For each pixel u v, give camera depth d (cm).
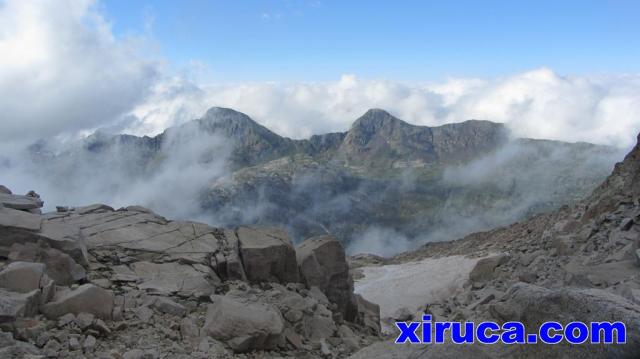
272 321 1338
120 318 1256
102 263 1631
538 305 1046
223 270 1772
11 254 1373
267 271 1859
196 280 1575
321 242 2123
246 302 1501
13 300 1077
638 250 1945
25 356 915
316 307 1703
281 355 1331
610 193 3519
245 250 1847
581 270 1980
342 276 2134
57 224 1605
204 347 1203
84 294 1204
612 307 938
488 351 1062
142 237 1853
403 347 1179
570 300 997
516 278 2680
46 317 1153
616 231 2548
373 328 2258
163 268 1647
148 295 1427
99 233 1823
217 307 1348
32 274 1187
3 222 1470
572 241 2803
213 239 1942
